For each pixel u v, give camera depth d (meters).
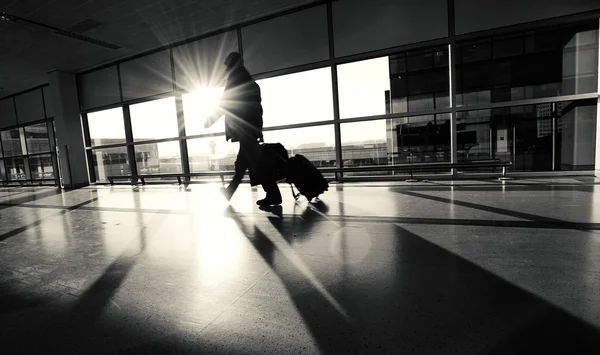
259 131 3.86
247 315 1.49
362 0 5.92
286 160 4.12
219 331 1.37
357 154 18.50
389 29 5.80
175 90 8.00
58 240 3.18
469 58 16.45
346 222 3.11
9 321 1.58
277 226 3.15
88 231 3.50
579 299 1.41
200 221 3.62
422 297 1.53
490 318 1.30
